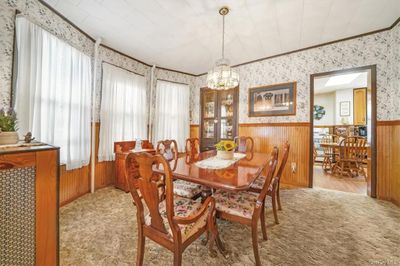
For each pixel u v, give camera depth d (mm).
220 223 1941
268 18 2311
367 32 2660
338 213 2164
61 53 2201
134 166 1182
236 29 2562
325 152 4539
